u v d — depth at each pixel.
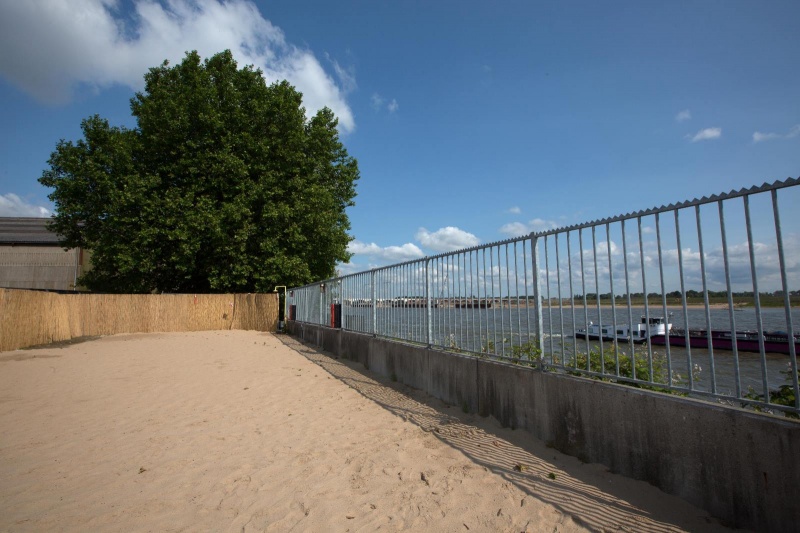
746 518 2.86
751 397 3.54
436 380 6.89
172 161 25.30
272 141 25.73
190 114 24.84
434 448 4.81
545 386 4.61
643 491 3.41
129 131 26.41
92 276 27.00
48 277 34.47
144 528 3.43
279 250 25.31
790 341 2.81
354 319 11.35
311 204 26.05
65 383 9.16
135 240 23.52
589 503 3.35
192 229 23.56
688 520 3.01
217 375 9.98
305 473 4.38
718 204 3.24
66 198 25.12
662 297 3.60
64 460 4.86
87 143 26.08
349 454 4.83
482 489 3.75
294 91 28.44
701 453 3.13
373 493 3.87
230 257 25.11
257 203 25.42
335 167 30.17
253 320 25.16
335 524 3.39
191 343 17.61
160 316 23.75
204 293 26.66
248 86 26.97
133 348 15.83
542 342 4.84
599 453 3.94
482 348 5.94
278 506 3.73
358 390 7.97
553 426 4.48
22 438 5.60
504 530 3.13
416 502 3.64
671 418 3.34
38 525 3.49
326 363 11.29
